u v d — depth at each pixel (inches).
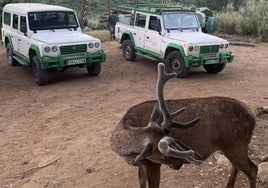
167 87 486.6
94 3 1215.6
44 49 489.4
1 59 665.6
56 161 306.7
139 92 470.9
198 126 232.1
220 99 241.6
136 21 617.3
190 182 269.3
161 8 578.2
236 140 239.6
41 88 497.0
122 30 649.6
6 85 515.2
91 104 431.5
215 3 1098.7
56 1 1165.7
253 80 524.7
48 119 392.5
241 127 237.3
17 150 327.6
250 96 448.5
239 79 529.3
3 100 453.4
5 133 362.0
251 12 902.4
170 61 542.6
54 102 442.0
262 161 287.4
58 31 543.8
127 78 538.3
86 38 521.3
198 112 234.5
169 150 178.2
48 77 530.6
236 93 461.1
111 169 292.2
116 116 392.8
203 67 596.1
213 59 527.8
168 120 205.3
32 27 532.7
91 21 976.3
